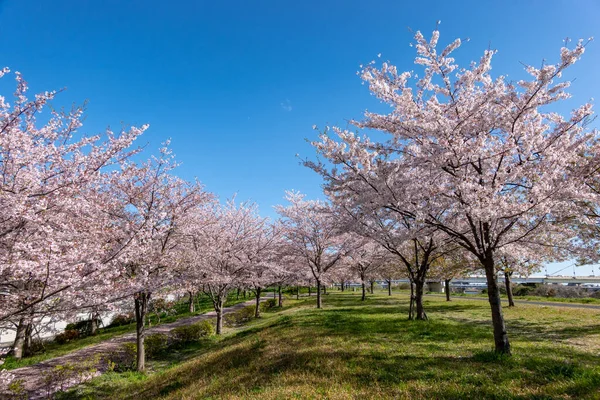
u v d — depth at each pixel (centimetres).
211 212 1998
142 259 1128
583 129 810
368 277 3462
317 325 1336
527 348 873
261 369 791
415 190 834
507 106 775
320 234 2538
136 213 1159
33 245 706
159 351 1508
